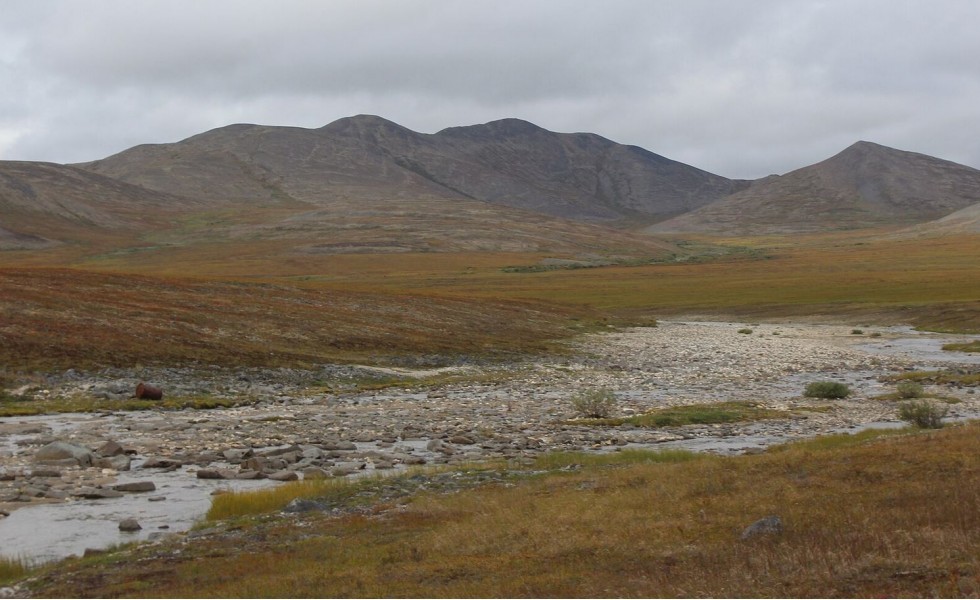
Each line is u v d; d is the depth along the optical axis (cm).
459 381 5844
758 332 10312
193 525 1952
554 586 1372
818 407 4466
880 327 10681
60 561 1675
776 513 1728
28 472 2534
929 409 3466
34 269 8119
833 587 1298
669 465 2445
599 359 7562
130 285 8025
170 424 3669
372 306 9075
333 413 4203
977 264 19925
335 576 1466
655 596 1306
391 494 2228
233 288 8925
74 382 4647
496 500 2053
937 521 1594
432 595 1346
